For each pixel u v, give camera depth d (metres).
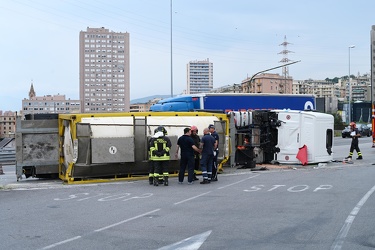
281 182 14.41
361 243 6.97
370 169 18.06
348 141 43.59
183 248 6.78
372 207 9.93
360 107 82.94
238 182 14.62
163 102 22.75
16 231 8.04
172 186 13.90
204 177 14.31
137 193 12.51
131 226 8.34
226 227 8.16
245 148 18.78
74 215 9.46
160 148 13.96
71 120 14.76
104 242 7.20
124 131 15.38
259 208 9.98
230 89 93.50
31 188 13.75
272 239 7.27
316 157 19.36
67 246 6.99
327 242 7.05
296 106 25.23
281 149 19.53
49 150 16.00
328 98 94.44
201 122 16.95
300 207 10.03
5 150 28.44
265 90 123.44
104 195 12.23
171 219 8.93
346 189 12.70
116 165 15.31
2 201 11.34
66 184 14.66
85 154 14.78
